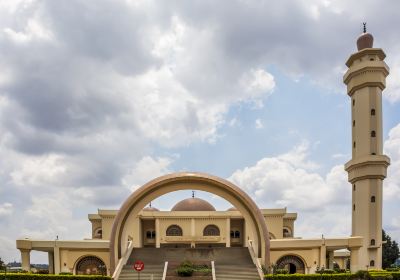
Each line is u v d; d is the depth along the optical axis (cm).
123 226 3969
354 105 5278
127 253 4031
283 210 5366
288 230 5662
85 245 4100
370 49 5188
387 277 3569
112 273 3744
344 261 6306
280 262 4153
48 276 3372
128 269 3719
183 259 4078
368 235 4772
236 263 3950
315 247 4141
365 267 4709
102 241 4106
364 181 4931
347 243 4172
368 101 5094
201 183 4109
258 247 3975
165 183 4053
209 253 4219
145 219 5397
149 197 4062
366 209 4841
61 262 4097
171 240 5206
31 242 4125
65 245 4103
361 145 5072
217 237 5228
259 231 4009
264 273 3522
